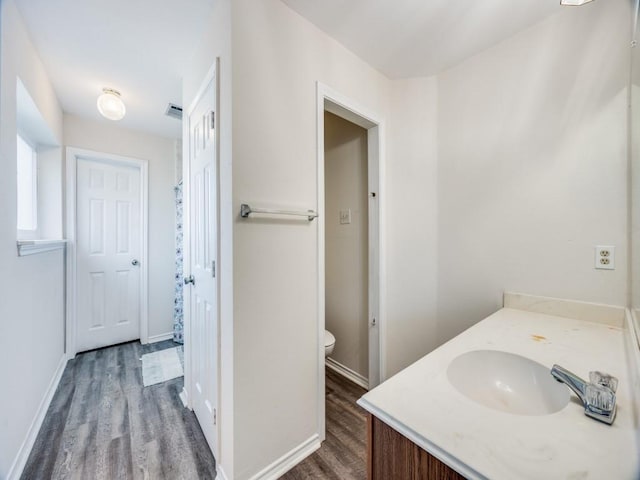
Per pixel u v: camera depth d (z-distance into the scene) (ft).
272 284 4.12
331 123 7.84
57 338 7.30
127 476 4.15
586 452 1.65
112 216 9.23
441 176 5.96
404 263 6.33
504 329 3.86
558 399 2.47
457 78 5.74
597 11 4.09
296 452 4.45
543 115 4.63
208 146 4.61
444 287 5.93
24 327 4.75
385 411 2.06
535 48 4.69
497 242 5.20
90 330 8.82
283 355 4.27
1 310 3.84
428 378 2.50
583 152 4.25
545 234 4.63
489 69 5.27
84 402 6.04
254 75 3.88
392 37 4.98
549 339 3.49
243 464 3.80
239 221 3.73
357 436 5.07
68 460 4.42
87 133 8.50
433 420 1.94
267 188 4.04
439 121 6.01
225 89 3.82
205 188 4.83
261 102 3.97
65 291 8.08
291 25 4.34
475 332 3.76
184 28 4.78
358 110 5.54
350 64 5.35
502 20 4.58
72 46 5.25
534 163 4.73
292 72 4.36
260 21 3.95
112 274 9.23
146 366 7.80
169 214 10.19
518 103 4.91
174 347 9.23
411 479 1.88
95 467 4.30
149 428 5.19
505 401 2.88
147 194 9.67
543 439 1.76
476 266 5.48
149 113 8.05
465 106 5.62
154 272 9.84
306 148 4.58
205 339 4.86
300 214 4.30
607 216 4.04
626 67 3.87
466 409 2.07
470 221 5.56
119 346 9.25
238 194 3.72
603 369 2.71
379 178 6.22
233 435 3.70
